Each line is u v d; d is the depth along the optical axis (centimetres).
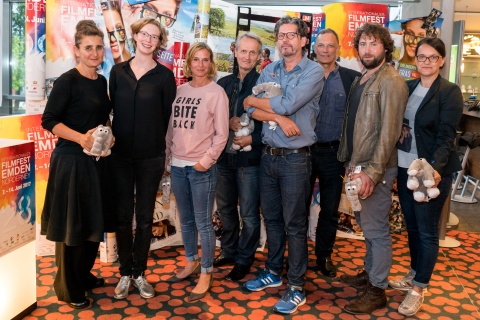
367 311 260
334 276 310
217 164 299
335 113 288
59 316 246
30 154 237
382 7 365
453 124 241
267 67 266
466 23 677
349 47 366
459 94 244
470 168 544
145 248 272
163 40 252
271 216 276
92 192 240
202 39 333
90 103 238
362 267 329
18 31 491
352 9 362
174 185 273
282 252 286
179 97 265
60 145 240
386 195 250
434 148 249
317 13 365
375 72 240
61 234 239
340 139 272
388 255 256
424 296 286
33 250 247
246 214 295
